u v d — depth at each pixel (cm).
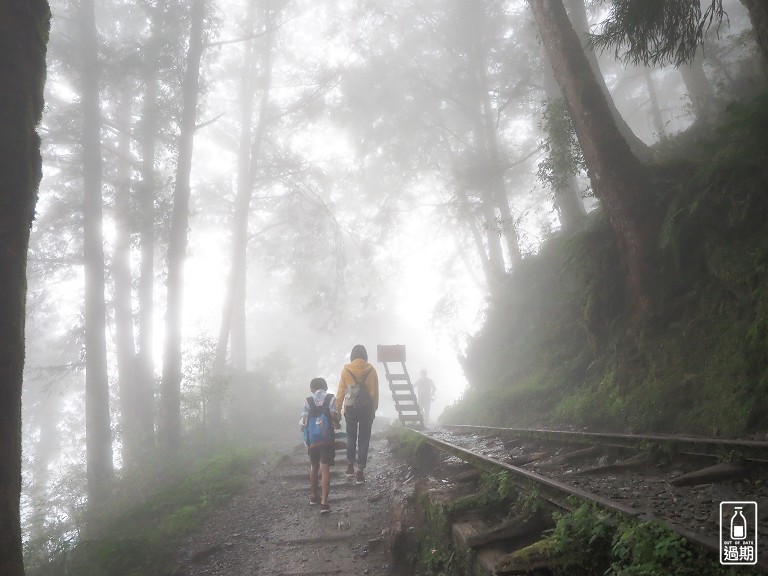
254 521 625
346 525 559
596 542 275
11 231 307
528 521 348
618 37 715
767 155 647
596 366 891
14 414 300
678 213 757
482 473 505
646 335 768
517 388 1159
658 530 253
